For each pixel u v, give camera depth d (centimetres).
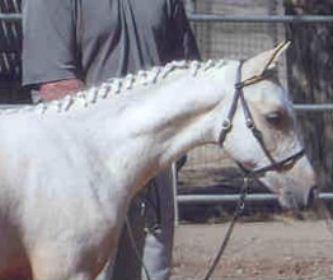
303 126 1395
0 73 1384
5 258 654
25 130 664
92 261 666
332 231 1233
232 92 680
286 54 1413
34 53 750
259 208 1329
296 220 1291
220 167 1405
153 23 768
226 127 680
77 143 670
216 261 741
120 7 762
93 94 686
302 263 1138
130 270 786
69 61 751
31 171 655
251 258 1154
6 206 648
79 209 660
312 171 689
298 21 1184
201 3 1739
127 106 684
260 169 684
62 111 679
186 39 791
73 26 755
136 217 773
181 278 1085
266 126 678
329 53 1412
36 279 660
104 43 762
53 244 655
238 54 1509
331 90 1412
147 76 690
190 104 682
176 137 686
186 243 1198
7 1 1409
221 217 1324
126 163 679
